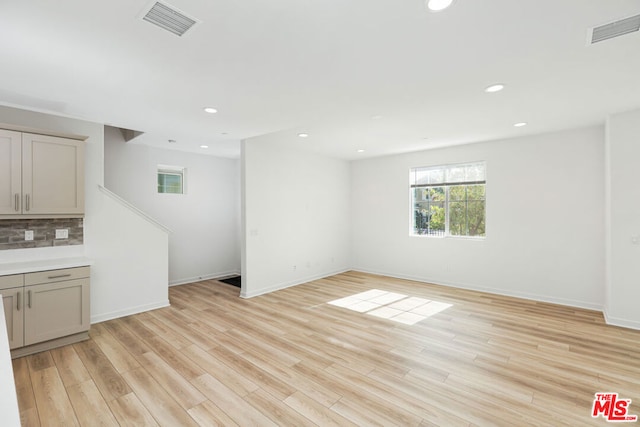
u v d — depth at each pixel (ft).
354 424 6.51
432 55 7.29
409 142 16.83
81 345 10.33
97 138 12.64
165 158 18.61
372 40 6.61
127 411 6.95
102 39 6.49
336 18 5.81
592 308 13.91
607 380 8.12
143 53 7.11
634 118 11.34
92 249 12.40
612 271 11.83
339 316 13.20
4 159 9.64
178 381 8.16
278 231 17.84
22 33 6.23
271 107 10.91
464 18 5.83
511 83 8.93
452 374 8.47
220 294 16.81
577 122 13.01
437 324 12.20
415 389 7.78
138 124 13.03
